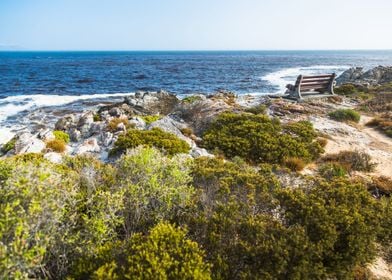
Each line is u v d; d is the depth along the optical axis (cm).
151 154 622
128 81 5744
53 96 3819
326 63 12294
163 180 581
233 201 541
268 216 519
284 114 1731
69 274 405
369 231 515
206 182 651
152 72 7838
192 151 1120
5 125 2184
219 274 409
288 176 760
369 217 539
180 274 378
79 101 3441
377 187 879
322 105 1972
